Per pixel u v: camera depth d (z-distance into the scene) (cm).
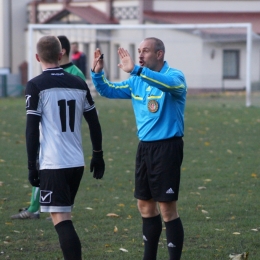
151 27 7575
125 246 2152
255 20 11538
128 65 1727
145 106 1848
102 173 1911
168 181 1823
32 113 1728
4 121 5978
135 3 11250
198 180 3309
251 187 3139
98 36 10900
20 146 4525
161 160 1820
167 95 1823
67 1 12225
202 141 4719
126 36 10869
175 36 10525
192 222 2473
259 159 3947
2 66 12612
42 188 1756
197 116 6397
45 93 1742
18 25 12700
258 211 2658
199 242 2200
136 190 1900
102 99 8962
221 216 2569
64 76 1789
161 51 1862
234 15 11588
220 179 3331
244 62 10725
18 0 12650
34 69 9612
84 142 4684
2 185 3212
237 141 4716
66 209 1756
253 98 8406
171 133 1825
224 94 9969
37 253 2080
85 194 3011
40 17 12544
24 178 3400
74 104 1780
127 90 1927
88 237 2267
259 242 2192
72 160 1759
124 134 5122
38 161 1802
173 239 1859
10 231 2350
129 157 4053
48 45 1780
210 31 10331
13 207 2759
